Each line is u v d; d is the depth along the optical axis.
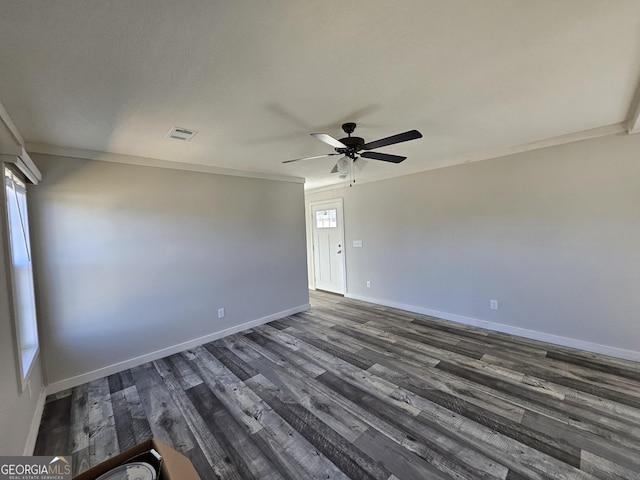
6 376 1.62
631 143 2.74
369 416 2.18
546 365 2.83
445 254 4.19
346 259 5.73
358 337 3.71
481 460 1.75
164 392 2.59
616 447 1.82
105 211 2.96
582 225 3.04
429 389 2.50
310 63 1.58
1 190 1.75
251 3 1.14
